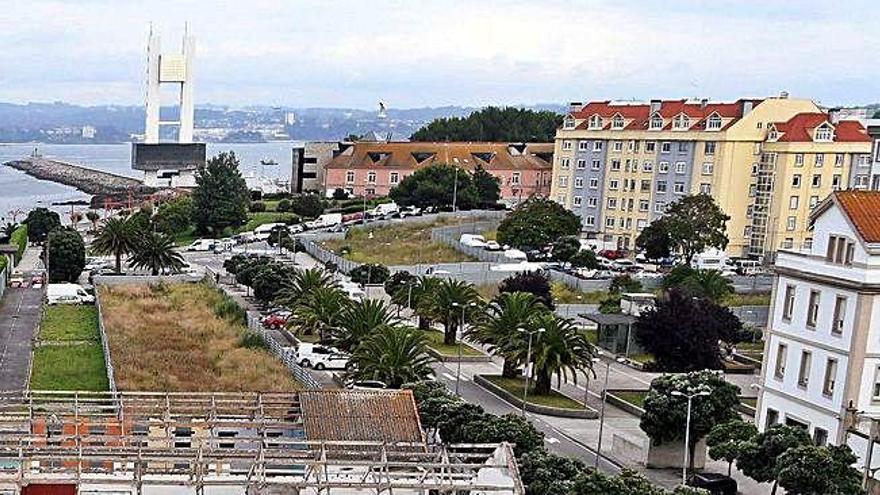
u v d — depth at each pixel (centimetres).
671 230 12325
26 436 3872
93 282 11344
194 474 3584
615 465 5725
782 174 13288
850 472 4434
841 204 5491
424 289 9112
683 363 8000
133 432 4344
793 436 4709
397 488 3581
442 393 5509
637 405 6944
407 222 15788
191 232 16612
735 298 10675
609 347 8656
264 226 15938
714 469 5703
